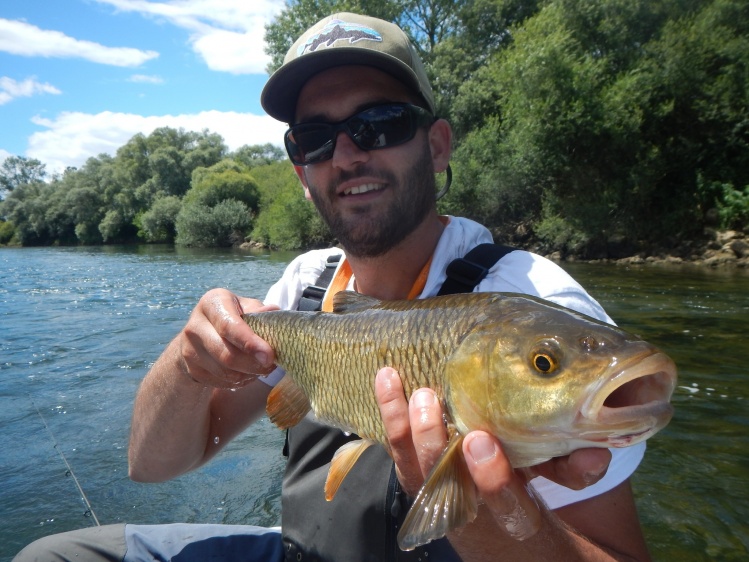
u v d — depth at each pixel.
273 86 0.54
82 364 1.77
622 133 4.44
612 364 0.30
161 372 0.53
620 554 0.38
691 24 4.75
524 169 4.70
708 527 0.83
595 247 4.58
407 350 0.39
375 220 0.51
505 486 0.31
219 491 0.99
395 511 0.44
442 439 0.33
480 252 0.50
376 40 0.52
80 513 0.93
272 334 0.50
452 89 6.08
